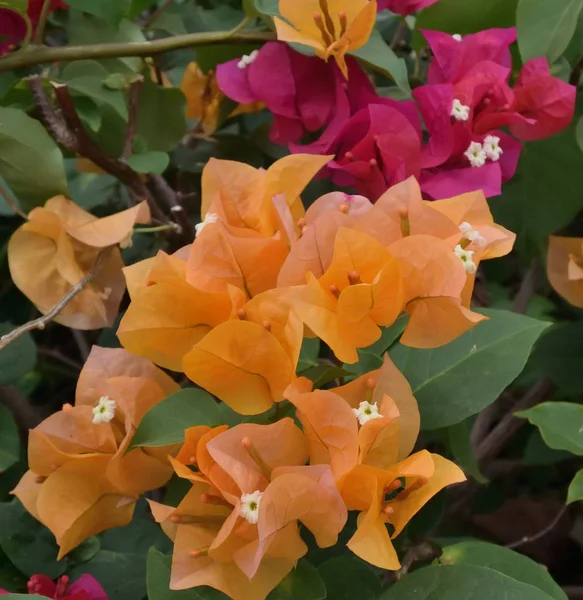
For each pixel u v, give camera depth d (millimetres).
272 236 585
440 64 647
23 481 613
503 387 590
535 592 538
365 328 559
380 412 552
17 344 671
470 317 542
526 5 638
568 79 702
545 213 697
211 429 553
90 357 605
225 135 759
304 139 712
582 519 894
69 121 652
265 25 706
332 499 534
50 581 617
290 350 555
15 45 714
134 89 677
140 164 668
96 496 599
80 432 593
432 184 637
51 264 652
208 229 566
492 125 652
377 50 644
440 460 554
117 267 650
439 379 598
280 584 563
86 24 682
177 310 572
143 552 653
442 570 553
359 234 550
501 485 876
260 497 532
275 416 580
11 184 651
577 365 707
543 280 819
